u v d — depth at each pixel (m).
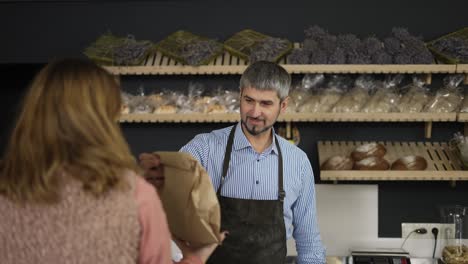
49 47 3.61
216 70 3.29
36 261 1.18
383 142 3.57
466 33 3.41
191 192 1.49
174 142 3.66
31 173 1.16
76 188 1.17
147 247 1.22
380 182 3.62
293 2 3.53
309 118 3.26
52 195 1.16
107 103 1.23
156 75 3.60
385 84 3.41
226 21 3.56
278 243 2.27
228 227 2.26
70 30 3.60
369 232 3.61
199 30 3.58
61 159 1.17
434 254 3.59
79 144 1.17
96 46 3.40
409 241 3.61
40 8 3.59
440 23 3.49
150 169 1.60
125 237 1.18
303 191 2.42
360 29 3.52
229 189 2.34
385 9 3.50
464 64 3.18
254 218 2.25
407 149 3.50
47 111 1.17
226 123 3.62
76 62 1.23
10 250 1.19
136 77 3.62
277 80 2.18
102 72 1.24
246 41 3.39
